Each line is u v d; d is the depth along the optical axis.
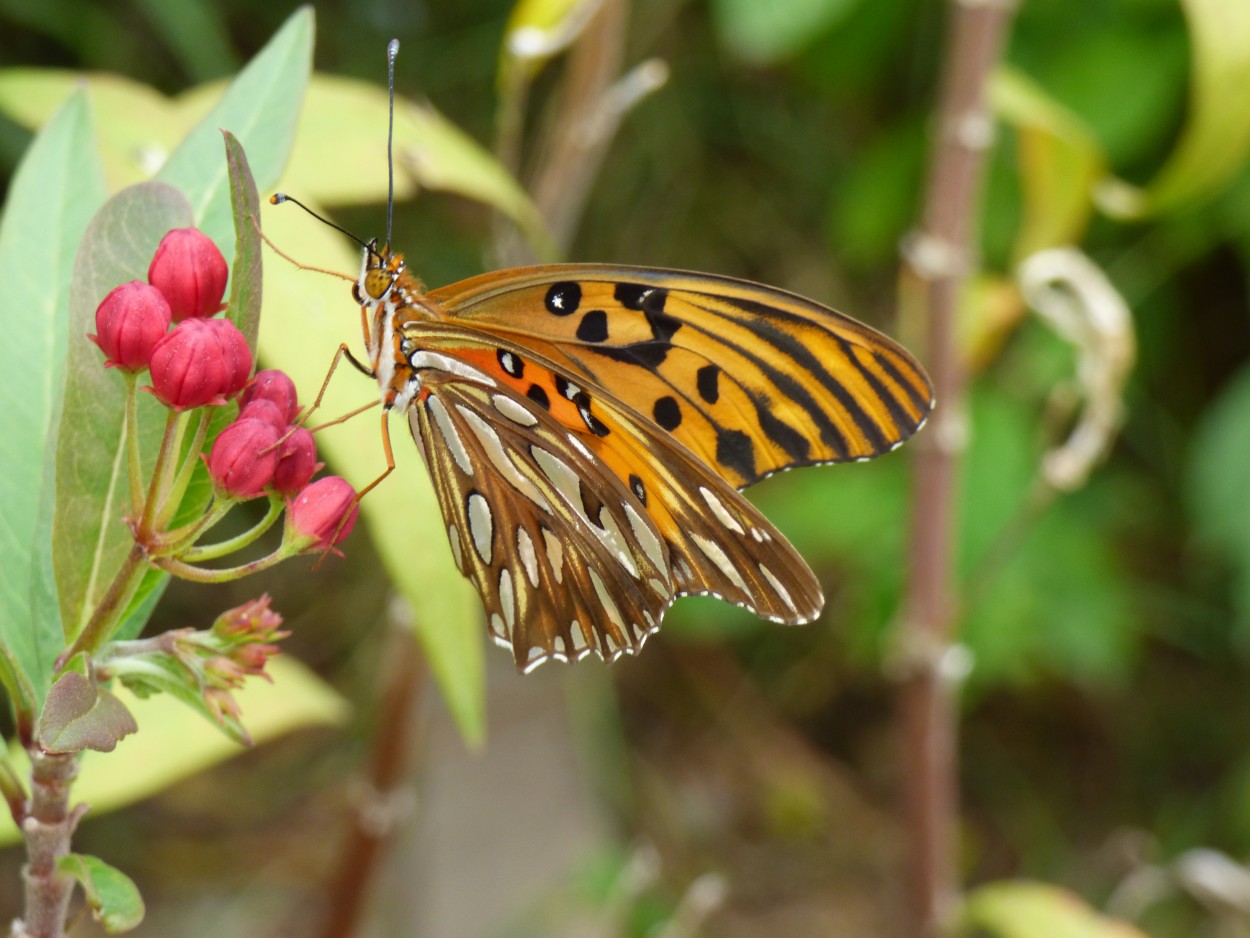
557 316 0.45
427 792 0.65
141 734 0.46
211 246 0.42
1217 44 0.47
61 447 0.42
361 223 0.63
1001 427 0.64
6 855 0.63
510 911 0.61
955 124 0.48
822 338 0.45
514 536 0.46
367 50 0.67
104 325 0.42
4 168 0.59
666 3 0.71
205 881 0.66
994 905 0.49
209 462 0.42
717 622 0.71
